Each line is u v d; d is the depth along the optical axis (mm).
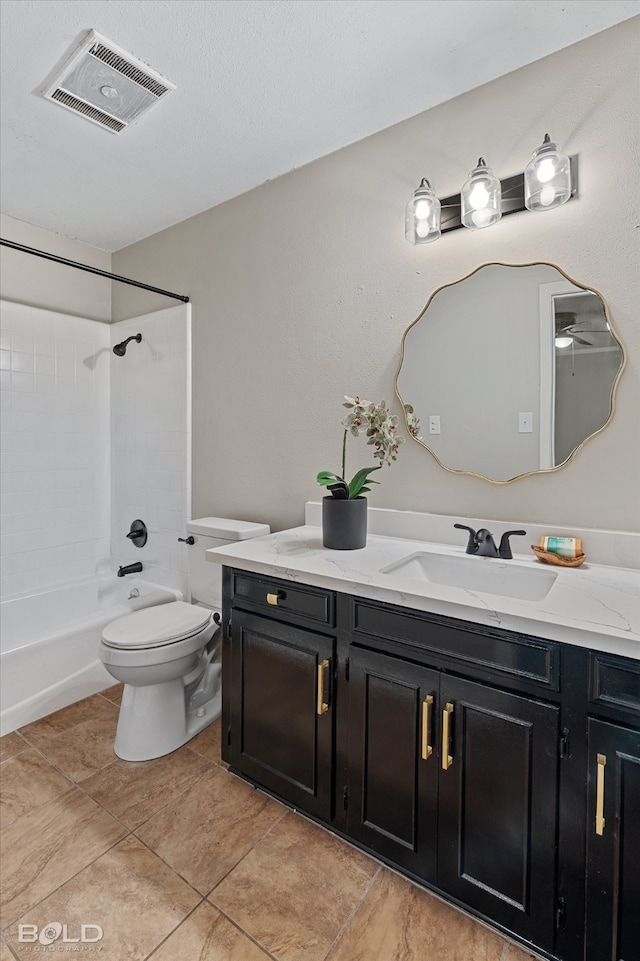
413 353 1831
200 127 1876
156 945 1164
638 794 969
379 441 1681
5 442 2621
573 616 1065
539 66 1552
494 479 1674
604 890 1007
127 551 3002
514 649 1110
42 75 1608
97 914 1238
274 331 2246
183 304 2621
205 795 1678
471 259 1698
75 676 2299
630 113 1413
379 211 1906
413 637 1267
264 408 2297
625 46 1417
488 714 1149
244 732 1688
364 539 1735
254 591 1621
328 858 1417
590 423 1503
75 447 2938
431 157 1776
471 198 1566
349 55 1531
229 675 1726
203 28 1432
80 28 1433
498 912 1150
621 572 1404
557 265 1538
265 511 2320
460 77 1628
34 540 2758
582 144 1486
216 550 1710
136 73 1601
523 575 1470
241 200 2363
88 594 2852
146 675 1849
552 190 1438
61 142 1970
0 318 2582
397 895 1300
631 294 1427
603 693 1005
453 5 1363
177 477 2682
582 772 1032
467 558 1574
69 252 2887
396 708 1304
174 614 2107
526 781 1099
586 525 1524
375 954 1148
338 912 1251
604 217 1458
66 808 1608
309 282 2117
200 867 1383
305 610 1486
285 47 1501
